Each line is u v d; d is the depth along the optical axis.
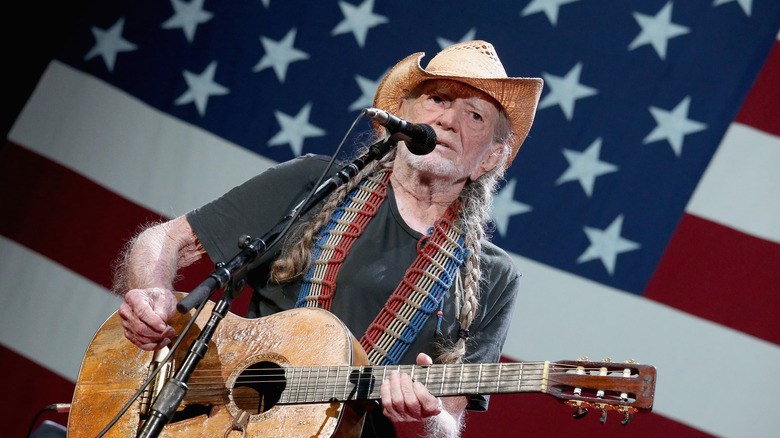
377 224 3.88
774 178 5.87
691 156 6.05
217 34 7.35
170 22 7.45
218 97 7.20
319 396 3.33
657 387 5.71
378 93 4.26
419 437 3.44
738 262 5.79
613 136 6.24
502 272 4.00
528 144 6.38
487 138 3.95
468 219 3.96
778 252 5.75
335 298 3.74
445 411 3.55
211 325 3.04
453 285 3.85
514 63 6.57
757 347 5.63
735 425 5.55
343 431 3.34
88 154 7.25
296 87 7.07
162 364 3.03
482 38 6.72
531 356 5.95
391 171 4.02
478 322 3.86
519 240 6.20
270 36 7.25
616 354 5.83
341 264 3.77
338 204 3.96
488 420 5.96
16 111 7.46
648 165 6.12
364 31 7.05
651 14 6.39
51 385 6.79
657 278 5.89
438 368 3.26
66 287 6.98
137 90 7.33
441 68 4.01
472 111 3.91
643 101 6.24
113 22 7.52
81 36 7.52
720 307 5.74
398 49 6.93
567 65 6.47
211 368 3.49
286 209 3.97
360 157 3.43
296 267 3.79
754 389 5.57
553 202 6.22
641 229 6.02
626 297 5.91
